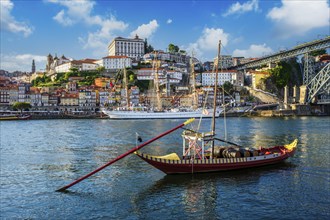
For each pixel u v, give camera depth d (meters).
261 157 42.91
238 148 43.34
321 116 193.00
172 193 32.53
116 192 32.97
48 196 31.88
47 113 188.25
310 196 31.42
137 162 47.25
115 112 168.25
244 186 34.75
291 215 26.83
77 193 32.78
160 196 31.67
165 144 65.81
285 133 87.94
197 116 170.12
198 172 39.72
